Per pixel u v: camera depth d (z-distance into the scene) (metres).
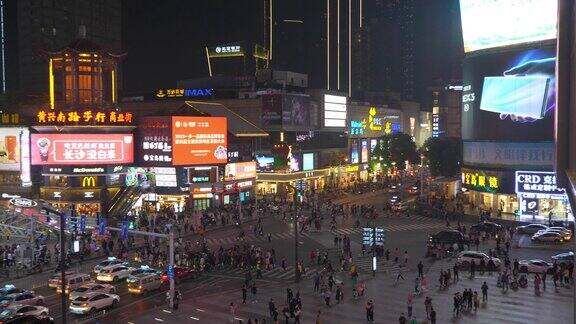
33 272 60.22
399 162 147.25
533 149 92.12
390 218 93.69
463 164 107.62
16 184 94.06
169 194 96.69
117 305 48.78
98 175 91.00
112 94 97.00
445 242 68.69
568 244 70.12
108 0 197.88
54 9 179.50
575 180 21.27
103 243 69.00
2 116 95.56
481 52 100.19
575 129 22.64
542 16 90.38
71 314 46.28
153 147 96.56
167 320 44.06
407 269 59.88
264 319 39.75
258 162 120.81
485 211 92.69
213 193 93.06
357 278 56.12
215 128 100.75
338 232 81.69
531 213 92.06
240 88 143.38
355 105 157.88
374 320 43.03
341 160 144.38
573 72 23.27
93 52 93.38
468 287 51.81
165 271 57.09
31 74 178.12
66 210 72.81
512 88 94.69
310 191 122.94
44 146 89.44
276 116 123.50
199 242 74.38
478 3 99.81
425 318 43.12
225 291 52.59
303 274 58.88
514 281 51.19
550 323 41.28
